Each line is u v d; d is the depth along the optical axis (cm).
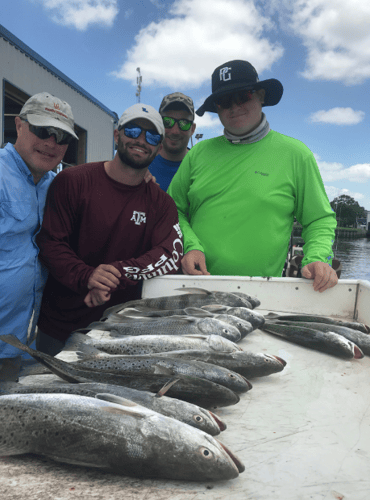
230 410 136
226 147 317
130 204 275
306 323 218
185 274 289
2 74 961
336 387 154
